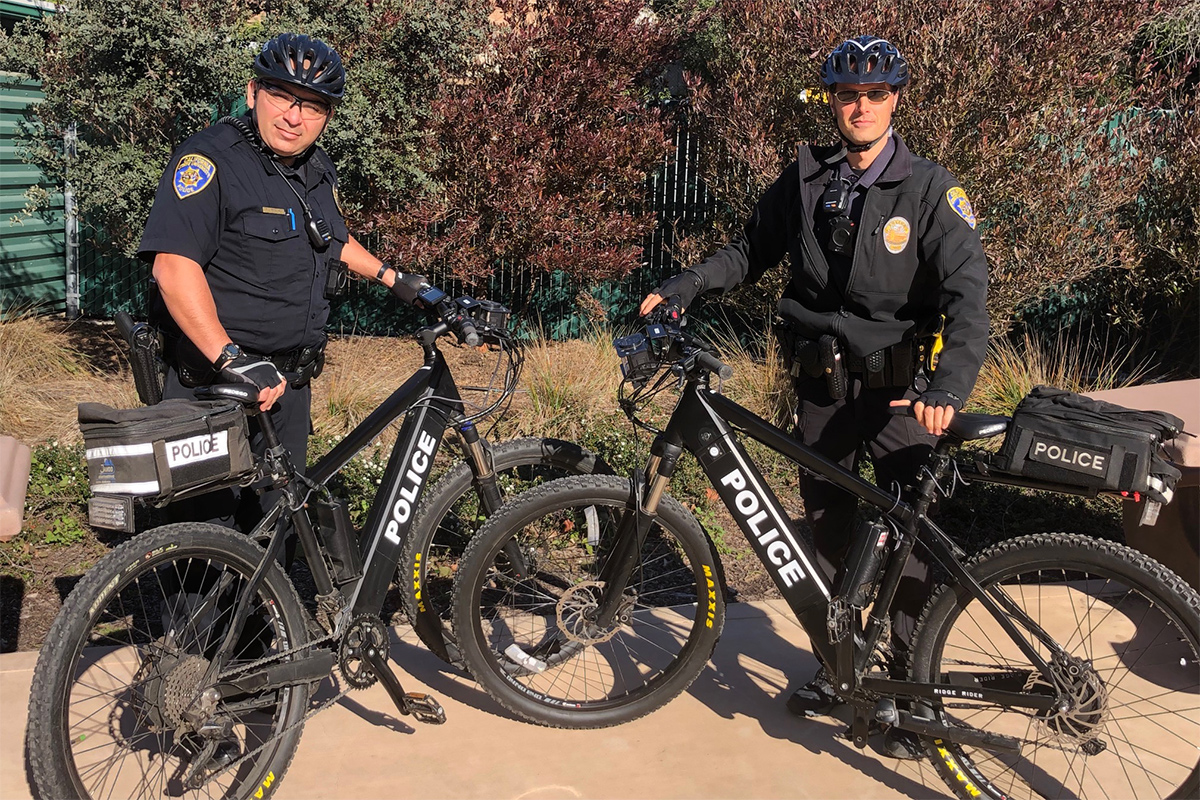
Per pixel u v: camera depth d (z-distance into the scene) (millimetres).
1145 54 6828
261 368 2482
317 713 2742
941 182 2715
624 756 2865
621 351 2787
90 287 9055
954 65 6105
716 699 3174
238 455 2424
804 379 3051
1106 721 2695
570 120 7586
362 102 6656
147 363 2752
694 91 7340
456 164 7344
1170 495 2381
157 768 2719
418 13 6895
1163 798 2705
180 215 2582
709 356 2736
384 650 2836
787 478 5312
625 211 8141
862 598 2736
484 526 2893
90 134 6914
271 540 2586
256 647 2971
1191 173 7039
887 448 2939
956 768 2691
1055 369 6617
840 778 2789
